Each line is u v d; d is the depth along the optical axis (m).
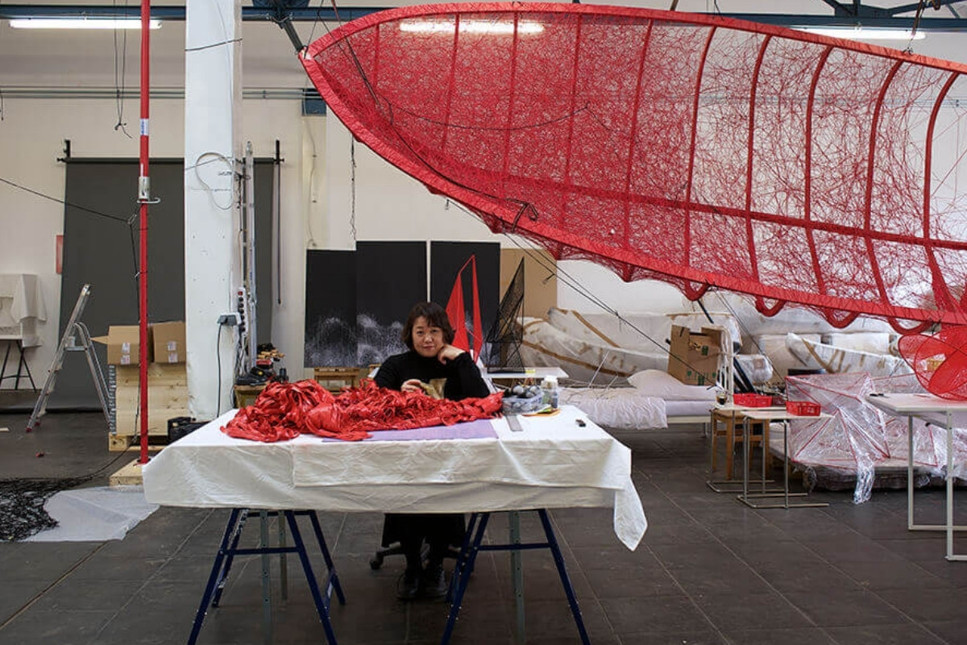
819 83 2.88
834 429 4.75
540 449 2.18
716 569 3.29
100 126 8.33
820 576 3.20
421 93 2.80
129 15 7.05
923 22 7.45
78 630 2.68
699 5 8.00
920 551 3.54
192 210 5.14
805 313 8.19
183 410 5.76
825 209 2.86
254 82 8.43
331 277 6.72
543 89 2.85
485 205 2.65
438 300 6.69
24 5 7.48
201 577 3.17
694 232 2.78
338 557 3.41
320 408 2.32
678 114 2.87
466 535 2.92
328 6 7.58
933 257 2.83
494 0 2.86
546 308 8.27
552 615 2.79
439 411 2.48
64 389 7.98
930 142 2.89
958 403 3.60
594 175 2.80
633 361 7.16
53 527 3.84
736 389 6.07
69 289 8.12
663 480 5.02
